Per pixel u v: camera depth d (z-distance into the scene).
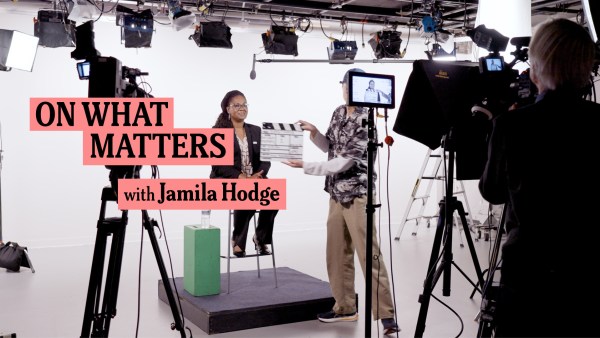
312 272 5.38
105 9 6.19
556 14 6.38
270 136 3.17
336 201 3.57
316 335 3.51
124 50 6.77
